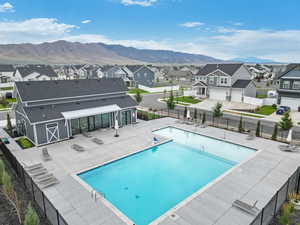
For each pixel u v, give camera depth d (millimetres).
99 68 99062
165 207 14008
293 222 11875
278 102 42125
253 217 12031
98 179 17344
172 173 18406
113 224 11656
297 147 22297
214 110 32438
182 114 38875
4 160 20016
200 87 57594
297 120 33000
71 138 25234
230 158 21219
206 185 15398
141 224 12430
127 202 14484
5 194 13062
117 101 31422
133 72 84625
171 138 26516
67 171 17375
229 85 51062
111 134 26859
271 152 21219
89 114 25781
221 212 12508
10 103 47469
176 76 126500
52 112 24359
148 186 16438
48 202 11914
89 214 12414
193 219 11945
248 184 15453
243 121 33406
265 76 113062
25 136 25750
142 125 31125
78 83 29609
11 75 88938
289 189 14500
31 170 17000
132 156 21203
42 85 26219
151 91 73625
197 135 27656
